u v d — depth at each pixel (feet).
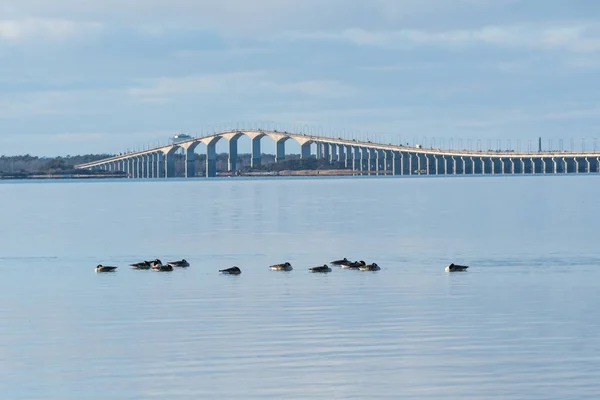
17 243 449.48
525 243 431.02
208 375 189.26
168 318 244.83
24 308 261.85
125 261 370.94
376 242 442.91
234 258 378.53
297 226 548.72
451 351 206.49
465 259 367.86
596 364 194.90
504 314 247.09
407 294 279.90
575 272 326.85
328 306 260.21
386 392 178.50
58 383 184.96
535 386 180.86
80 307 262.26
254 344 213.46
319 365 195.72
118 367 195.72
